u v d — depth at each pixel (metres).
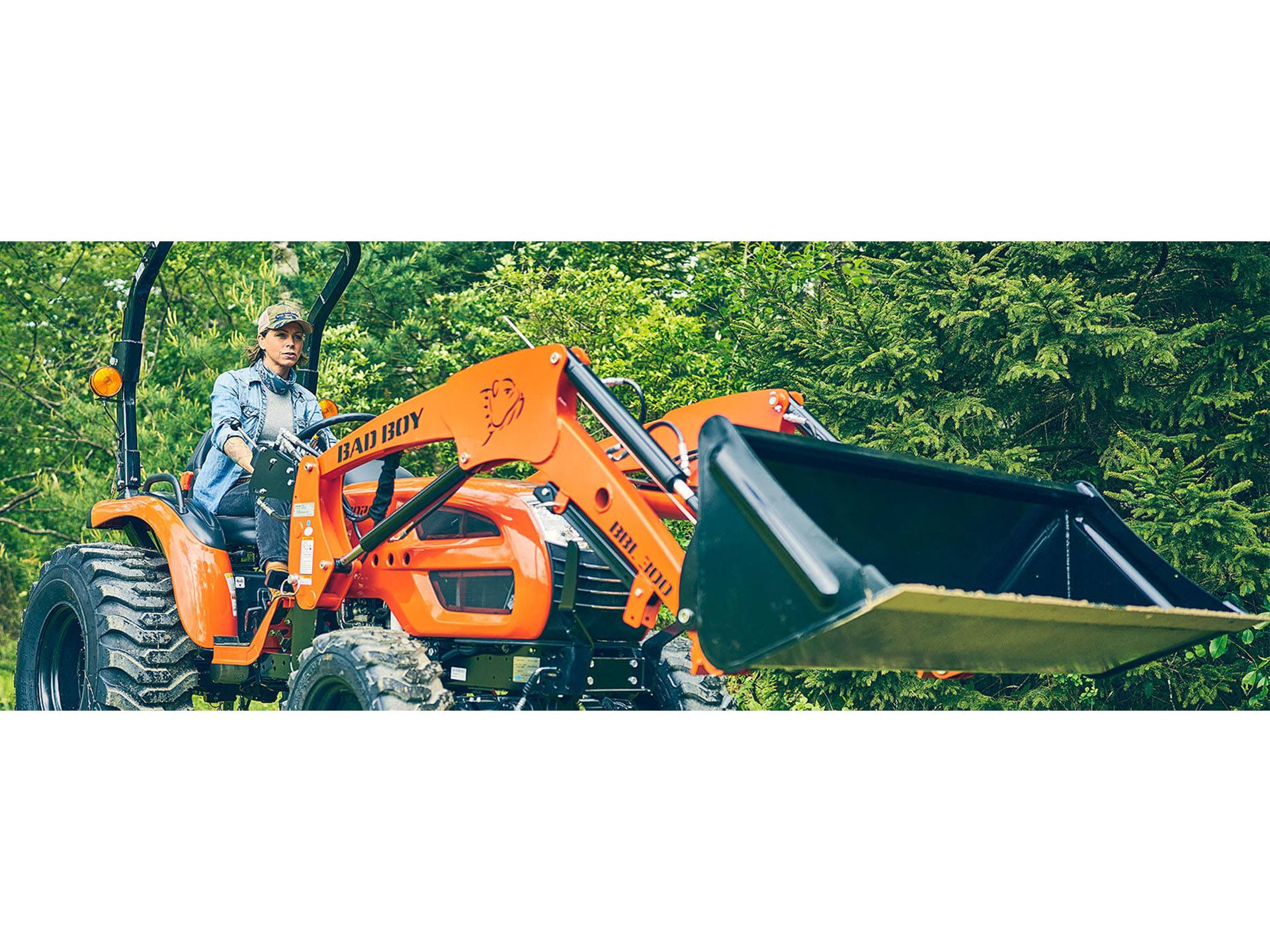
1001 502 4.76
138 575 5.88
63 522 15.24
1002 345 8.45
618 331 11.23
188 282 15.90
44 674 6.23
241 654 5.60
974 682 9.12
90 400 15.03
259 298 13.98
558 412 4.47
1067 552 4.85
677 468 4.22
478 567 5.03
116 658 5.64
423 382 14.21
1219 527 7.64
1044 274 8.75
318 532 5.20
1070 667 4.46
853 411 8.70
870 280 9.86
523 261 14.09
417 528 5.30
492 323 13.26
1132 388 8.53
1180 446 8.44
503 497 5.09
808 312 9.34
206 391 13.55
